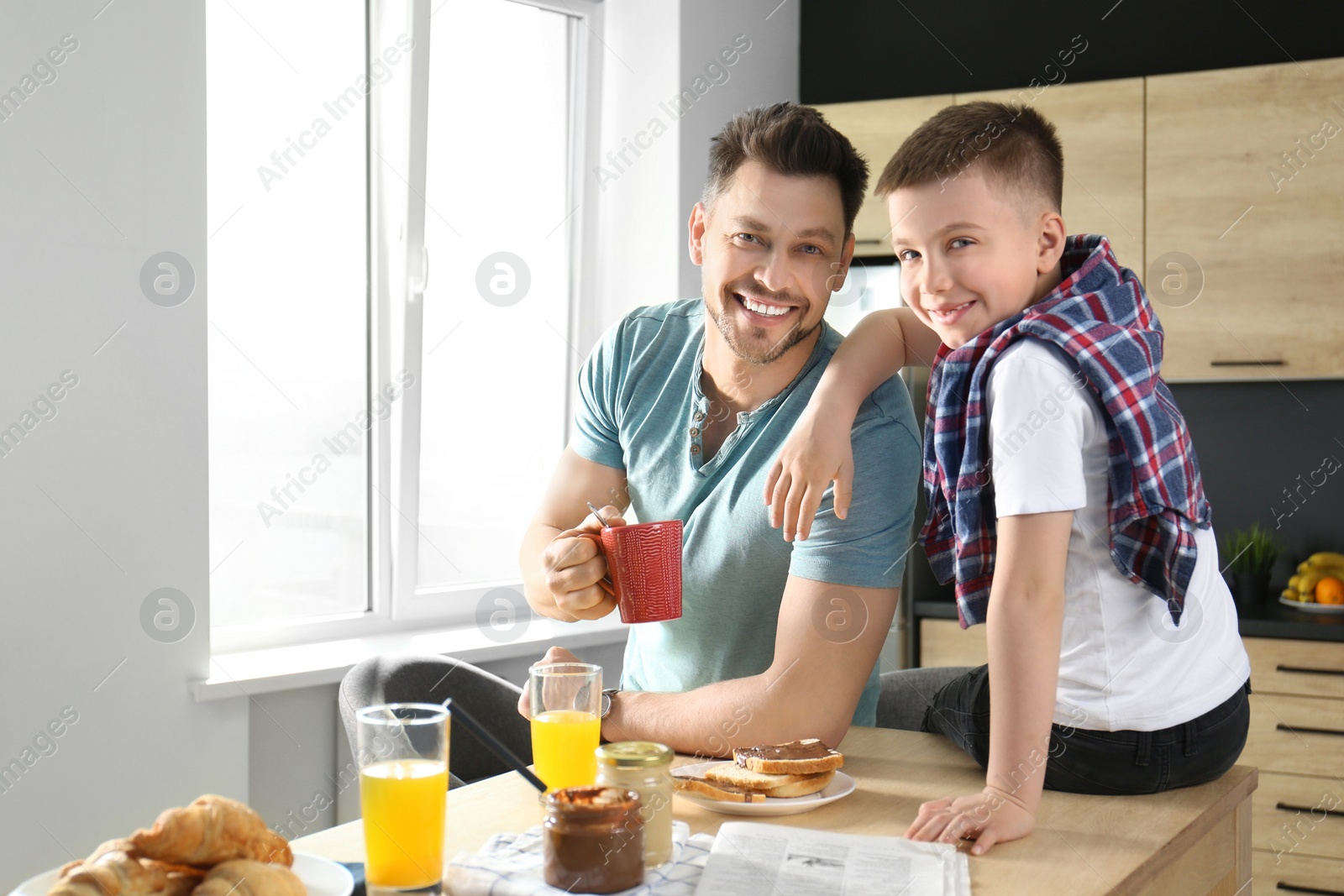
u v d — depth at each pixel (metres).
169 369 1.96
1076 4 3.10
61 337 1.85
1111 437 1.08
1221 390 3.17
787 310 1.40
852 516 1.31
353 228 2.50
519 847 0.97
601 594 1.28
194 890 0.76
